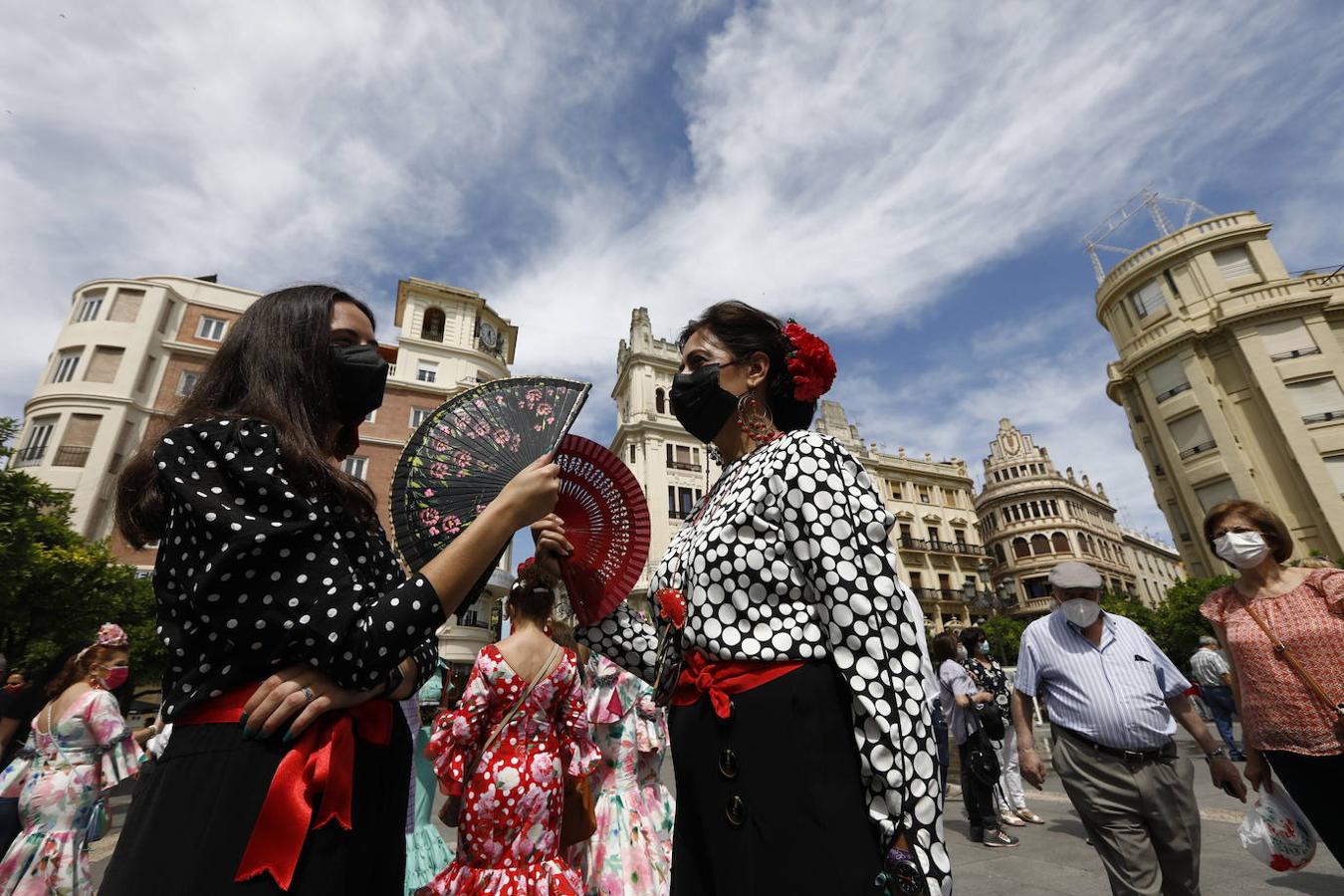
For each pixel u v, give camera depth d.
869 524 1.32
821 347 1.80
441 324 31.48
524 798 2.76
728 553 1.44
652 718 4.12
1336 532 20.88
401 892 1.09
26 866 3.67
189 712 1.00
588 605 1.88
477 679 2.92
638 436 30.62
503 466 1.63
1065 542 49.91
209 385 1.26
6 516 14.11
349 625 0.96
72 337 23.94
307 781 0.97
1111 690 2.96
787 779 1.22
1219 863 4.11
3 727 5.96
